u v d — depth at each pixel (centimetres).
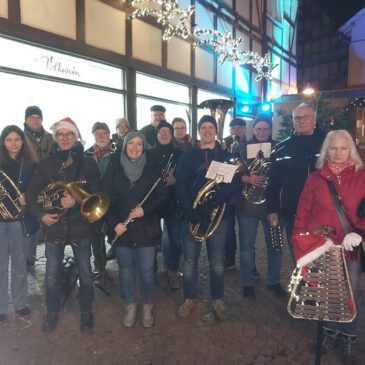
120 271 295
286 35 1476
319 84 2127
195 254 309
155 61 762
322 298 206
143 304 300
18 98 508
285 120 998
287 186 301
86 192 265
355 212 233
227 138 391
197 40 891
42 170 278
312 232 236
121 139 468
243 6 1106
